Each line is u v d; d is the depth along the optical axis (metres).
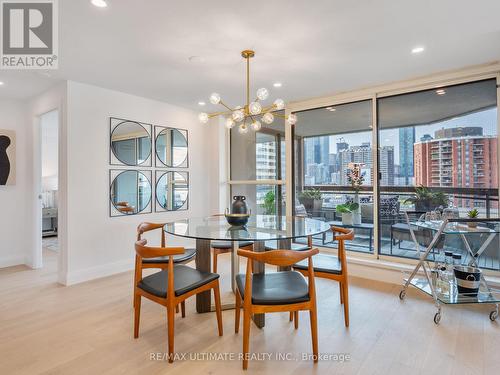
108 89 3.65
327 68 2.99
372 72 3.11
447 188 3.19
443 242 3.26
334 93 3.83
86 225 3.44
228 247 3.16
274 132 4.54
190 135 4.70
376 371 1.77
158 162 4.22
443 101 3.21
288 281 2.14
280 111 4.45
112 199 3.68
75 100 3.36
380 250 3.61
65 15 2.03
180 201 4.53
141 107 4.00
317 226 2.77
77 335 2.20
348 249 3.88
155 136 4.17
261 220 3.16
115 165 3.72
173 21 2.11
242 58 2.74
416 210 3.38
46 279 3.48
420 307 2.67
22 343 2.09
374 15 2.05
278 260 1.77
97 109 3.55
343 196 3.92
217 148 4.95
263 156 4.68
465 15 2.05
